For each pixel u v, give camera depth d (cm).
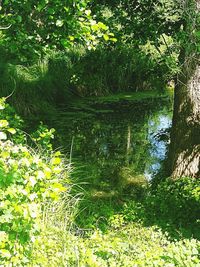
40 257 523
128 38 961
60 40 653
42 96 1445
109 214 771
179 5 831
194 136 905
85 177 963
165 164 1010
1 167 441
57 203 673
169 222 743
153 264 547
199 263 560
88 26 659
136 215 777
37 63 1545
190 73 885
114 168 1046
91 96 1648
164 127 1368
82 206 780
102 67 1689
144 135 1297
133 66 1741
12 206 430
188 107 900
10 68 1406
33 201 488
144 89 1772
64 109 1465
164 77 962
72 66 1611
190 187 841
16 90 1354
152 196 838
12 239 432
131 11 945
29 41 666
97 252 584
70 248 568
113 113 1474
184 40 813
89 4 877
